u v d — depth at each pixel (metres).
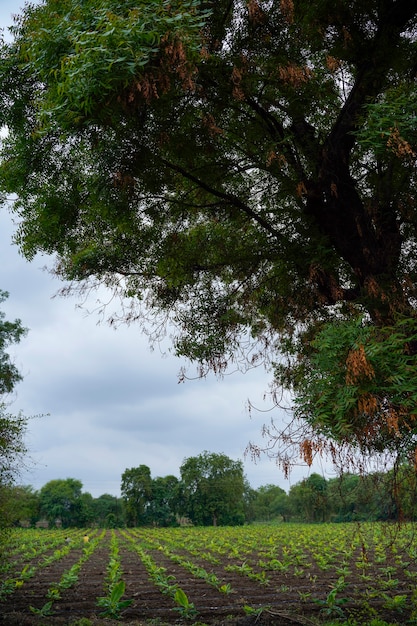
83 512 84.88
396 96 6.91
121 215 8.77
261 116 8.45
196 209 10.05
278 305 9.75
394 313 6.86
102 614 8.17
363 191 9.24
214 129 7.80
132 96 6.42
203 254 10.25
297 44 8.02
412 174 8.45
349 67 8.81
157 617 8.35
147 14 6.22
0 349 28.52
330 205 8.26
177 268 10.11
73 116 6.73
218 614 8.58
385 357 5.33
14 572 12.77
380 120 6.39
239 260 9.93
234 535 29.59
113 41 5.99
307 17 7.65
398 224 8.77
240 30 8.03
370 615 7.93
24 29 7.88
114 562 13.52
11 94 8.16
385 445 5.85
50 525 82.75
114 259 10.45
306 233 8.75
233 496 75.19
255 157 9.02
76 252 10.78
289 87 8.00
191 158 8.84
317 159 8.36
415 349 6.44
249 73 7.91
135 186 8.58
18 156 8.62
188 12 6.40
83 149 8.44
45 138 8.37
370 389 5.27
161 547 20.44
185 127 8.47
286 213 9.38
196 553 17.47
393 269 8.33
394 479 5.86
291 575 12.48
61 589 10.53
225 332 10.20
